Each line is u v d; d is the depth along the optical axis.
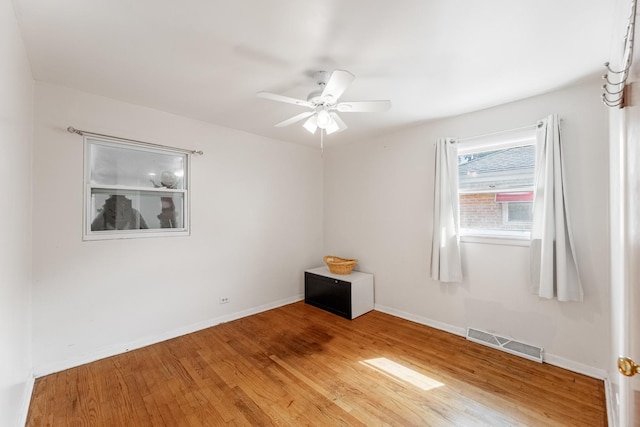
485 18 1.53
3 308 1.37
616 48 1.55
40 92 2.24
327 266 4.32
